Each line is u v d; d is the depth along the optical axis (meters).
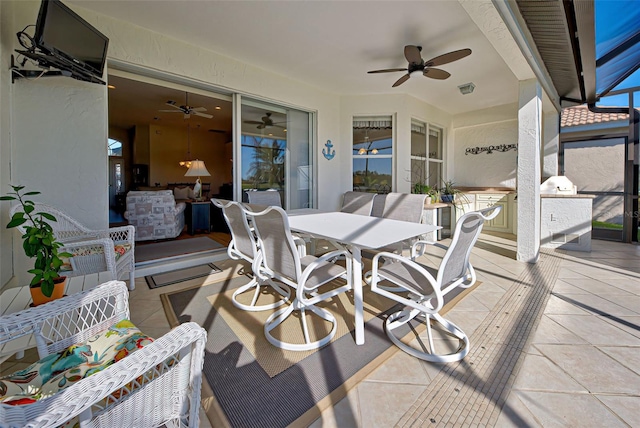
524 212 3.64
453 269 1.65
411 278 1.78
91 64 2.36
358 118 5.24
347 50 3.45
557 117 5.05
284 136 4.52
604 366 1.60
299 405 1.33
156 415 0.83
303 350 1.74
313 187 4.90
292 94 4.38
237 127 3.85
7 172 2.27
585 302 2.44
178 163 8.74
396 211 3.06
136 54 2.93
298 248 2.28
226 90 3.73
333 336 1.90
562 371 1.56
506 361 1.65
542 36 2.83
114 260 2.17
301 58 3.67
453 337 1.90
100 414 0.71
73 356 1.02
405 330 1.99
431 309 1.55
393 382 1.48
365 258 3.86
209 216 5.60
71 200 2.63
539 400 1.36
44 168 2.51
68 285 1.73
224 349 1.76
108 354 1.04
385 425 1.22
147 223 4.56
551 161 5.14
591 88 4.23
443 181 6.38
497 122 5.98
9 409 0.55
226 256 3.84
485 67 3.88
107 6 2.60
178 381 0.87
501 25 2.32
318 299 1.72
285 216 1.61
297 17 2.76
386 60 3.72
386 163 5.25
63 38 2.08
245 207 1.96
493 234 5.67
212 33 3.07
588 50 2.86
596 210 5.37
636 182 4.79
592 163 5.39
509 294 2.62
